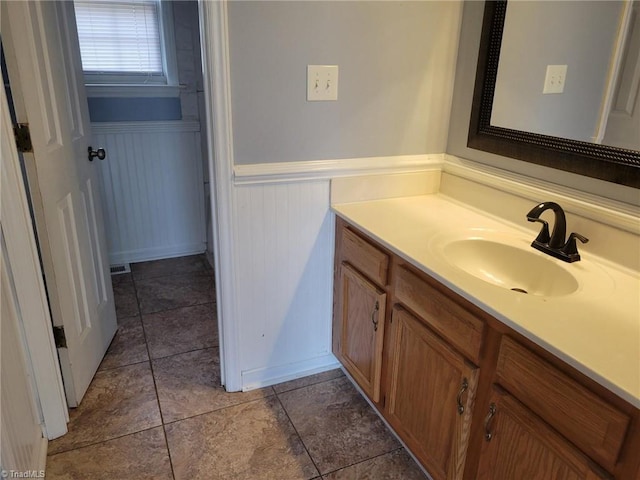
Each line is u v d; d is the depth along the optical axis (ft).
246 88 5.23
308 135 5.68
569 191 4.67
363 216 5.60
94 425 5.86
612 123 4.29
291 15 5.16
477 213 5.76
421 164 6.29
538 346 3.33
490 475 3.96
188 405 6.24
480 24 5.56
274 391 6.54
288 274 6.23
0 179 4.65
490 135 5.62
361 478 5.22
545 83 4.87
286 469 5.31
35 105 5.06
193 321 8.25
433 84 6.07
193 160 10.21
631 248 4.15
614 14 4.18
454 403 4.25
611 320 3.42
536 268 4.60
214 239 5.84
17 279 4.92
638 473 2.79
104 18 8.87
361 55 5.60
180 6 9.12
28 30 4.92
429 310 4.43
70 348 5.90
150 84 9.43
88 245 6.65
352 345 6.06
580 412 3.06
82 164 6.53
